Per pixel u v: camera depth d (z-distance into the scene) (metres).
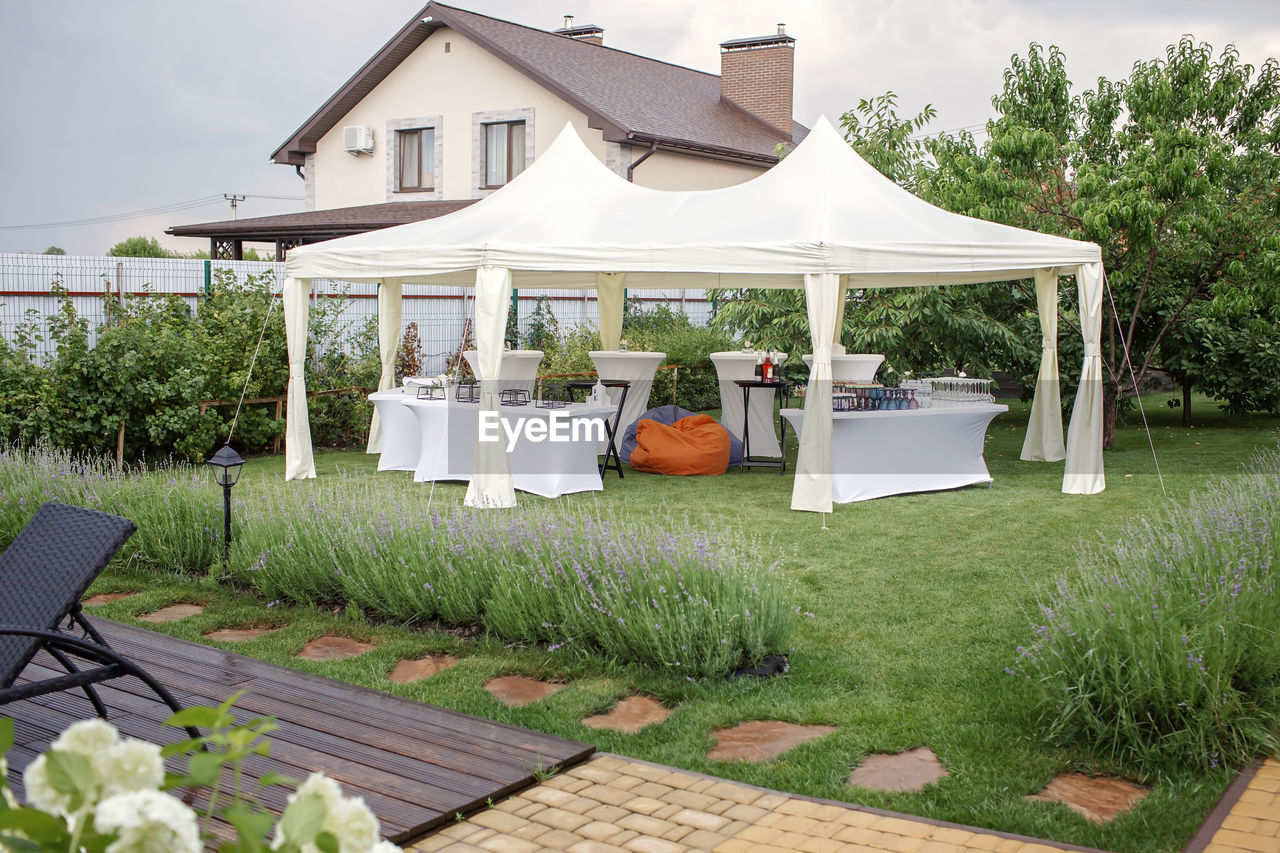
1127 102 10.61
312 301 11.97
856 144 12.81
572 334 14.67
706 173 18.89
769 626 4.34
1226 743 3.33
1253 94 10.52
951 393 9.51
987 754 3.38
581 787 3.14
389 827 2.77
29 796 1.03
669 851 2.72
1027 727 3.58
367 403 11.88
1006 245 8.18
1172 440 11.80
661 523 7.37
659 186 17.91
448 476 9.05
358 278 8.62
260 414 11.03
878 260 7.89
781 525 7.38
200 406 10.20
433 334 13.77
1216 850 2.72
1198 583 4.15
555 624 4.60
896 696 3.95
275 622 5.14
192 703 3.70
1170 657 3.38
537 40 19.50
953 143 11.87
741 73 21.83
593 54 20.50
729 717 3.77
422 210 18.06
